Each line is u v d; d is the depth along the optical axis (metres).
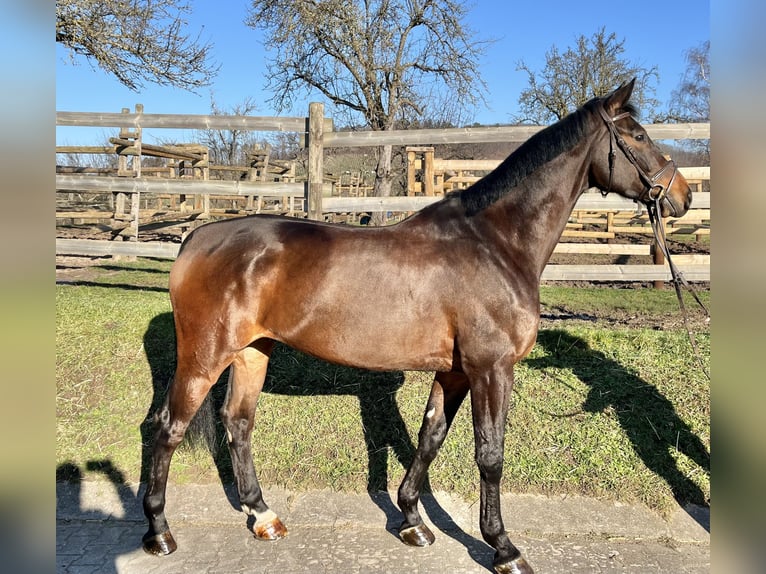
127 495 3.30
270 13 16.53
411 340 2.59
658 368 4.27
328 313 2.61
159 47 9.17
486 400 2.54
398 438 3.73
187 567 2.66
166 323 4.89
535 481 3.32
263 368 3.08
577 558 2.74
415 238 2.67
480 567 2.68
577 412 3.85
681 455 3.45
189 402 2.74
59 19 8.17
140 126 5.66
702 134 5.10
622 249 6.71
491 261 2.57
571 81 24.59
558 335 4.77
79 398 4.07
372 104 18.73
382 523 3.04
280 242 2.71
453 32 17.50
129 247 5.66
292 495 3.30
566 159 2.69
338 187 20.84
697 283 7.73
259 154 14.79
